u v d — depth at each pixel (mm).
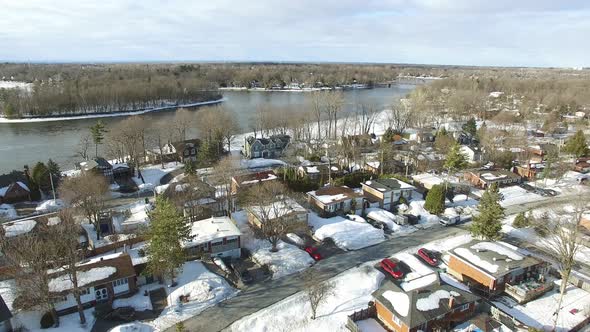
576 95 177250
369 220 61750
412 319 34094
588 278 45188
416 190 74938
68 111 149750
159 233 40594
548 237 55281
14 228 51906
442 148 95562
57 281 38094
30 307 36031
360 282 43938
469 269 43812
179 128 107375
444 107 168375
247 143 100188
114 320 37750
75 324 37000
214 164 87125
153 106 169375
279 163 93312
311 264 48344
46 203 66812
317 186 73188
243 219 60125
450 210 63906
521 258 44031
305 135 119188
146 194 74125
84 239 54281
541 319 38344
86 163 79750
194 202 60969
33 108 143375
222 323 37250
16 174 73375
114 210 64625
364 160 88812
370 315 38375
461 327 36406
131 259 45688
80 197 57781
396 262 48094
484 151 95125
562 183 79312
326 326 36719
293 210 55281
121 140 91688
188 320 37656
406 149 99125
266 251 50531
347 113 159625
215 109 123625
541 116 145625
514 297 41531
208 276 44375
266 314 38312
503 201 69438
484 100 163875
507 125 125500
